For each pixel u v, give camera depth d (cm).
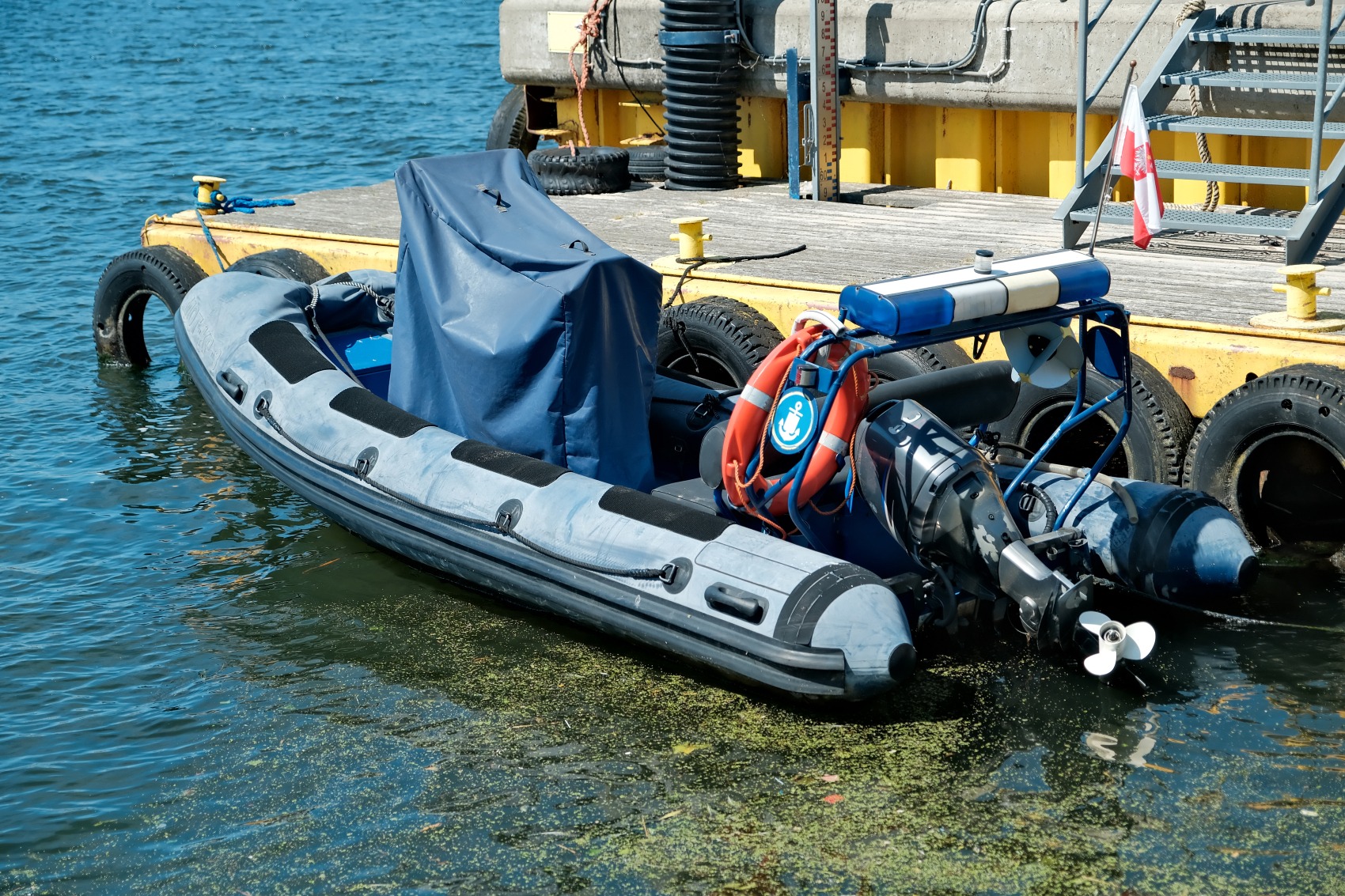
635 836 473
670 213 1027
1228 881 436
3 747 546
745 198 1077
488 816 488
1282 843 453
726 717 545
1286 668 564
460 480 628
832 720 539
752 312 783
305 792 509
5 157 1867
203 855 475
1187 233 901
